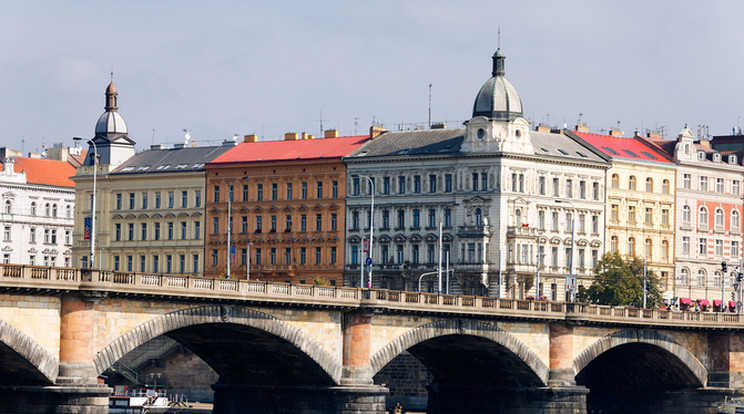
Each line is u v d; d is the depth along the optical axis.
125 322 164.88
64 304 159.25
